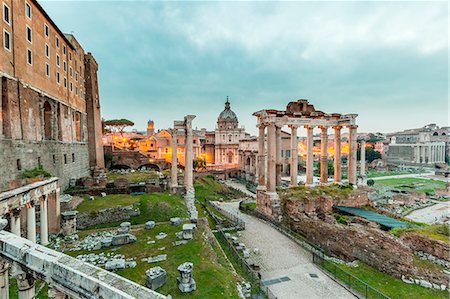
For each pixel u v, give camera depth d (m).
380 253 21.34
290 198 33.00
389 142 160.25
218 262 18.44
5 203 15.48
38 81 32.16
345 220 29.91
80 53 49.47
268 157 34.91
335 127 42.53
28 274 8.84
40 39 33.03
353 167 41.41
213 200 51.81
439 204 53.31
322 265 21.70
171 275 15.61
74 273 7.45
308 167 40.09
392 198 54.91
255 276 18.28
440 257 22.62
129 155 72.31
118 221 28.64
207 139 114.06
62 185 37.59
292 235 28.41
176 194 38.50
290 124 38.09
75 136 45.16
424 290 18.53
